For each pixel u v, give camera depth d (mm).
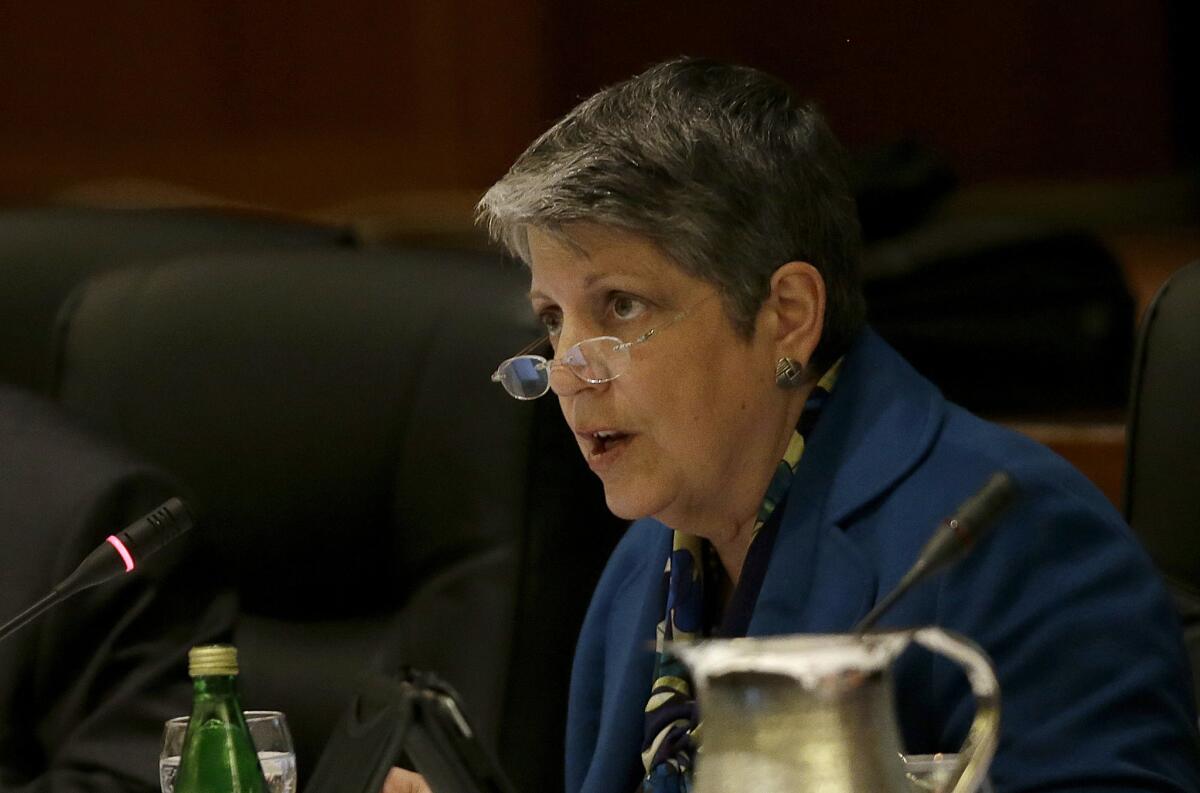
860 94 18234
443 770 4688
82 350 9109
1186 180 19719
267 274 8828
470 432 8141
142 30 17422
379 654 8250
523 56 17984
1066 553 5453
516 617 7969
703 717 3945
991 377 11062
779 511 5988
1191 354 7207
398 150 17844
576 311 5797
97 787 7027
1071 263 11281
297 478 8422
